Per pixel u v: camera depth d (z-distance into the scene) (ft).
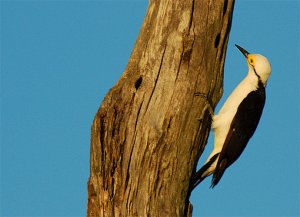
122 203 33.91
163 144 33.63
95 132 33.68
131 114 33.42
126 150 33.60
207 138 37.17
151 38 34.32
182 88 33.60
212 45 34.47
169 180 34.30
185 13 33.81
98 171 34.01
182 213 35.70
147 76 33.71
